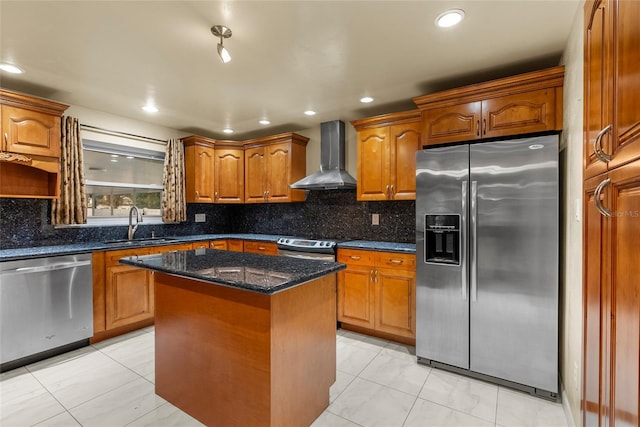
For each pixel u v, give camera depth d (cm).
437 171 240
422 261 248
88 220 341
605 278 105
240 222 488
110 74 250
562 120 209
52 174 296
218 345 173
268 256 217
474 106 238
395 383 224
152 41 200
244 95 295
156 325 206
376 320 297
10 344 238
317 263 191
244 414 163
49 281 257
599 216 111
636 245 82
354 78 258
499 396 208
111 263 296
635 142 81
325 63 231
